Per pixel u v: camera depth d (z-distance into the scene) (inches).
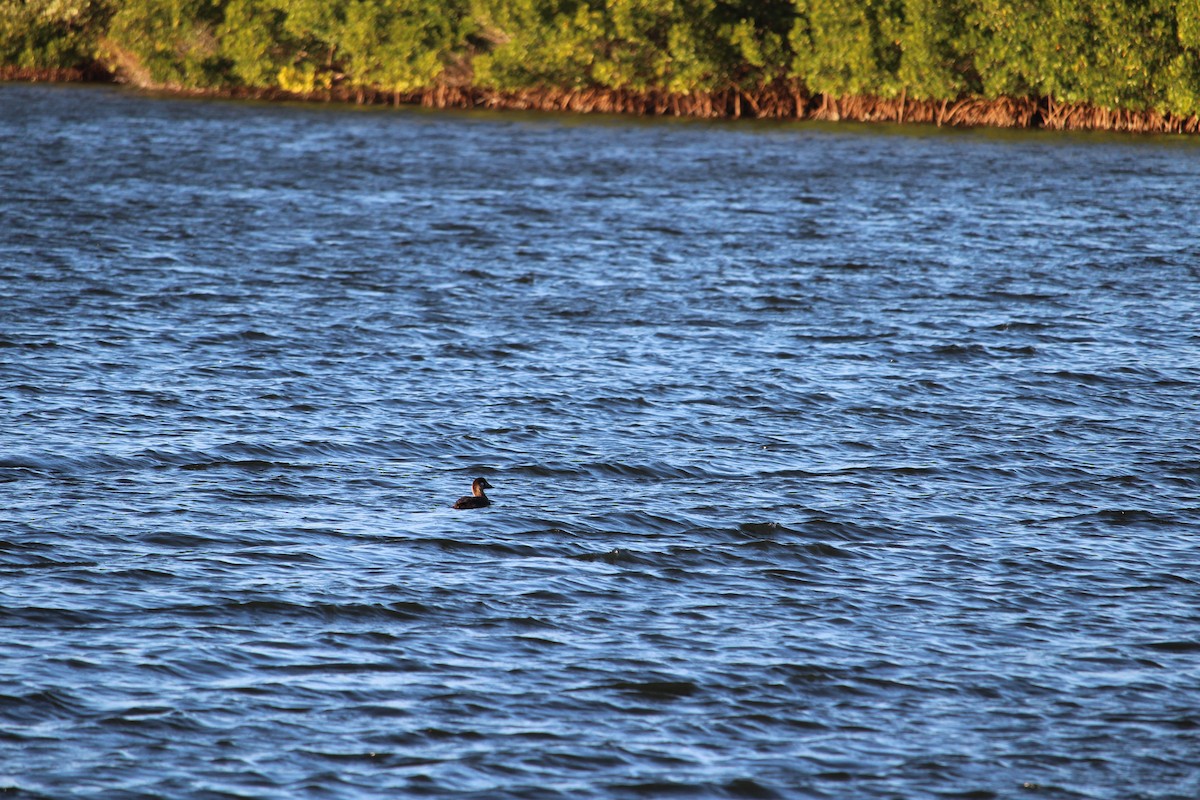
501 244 2942.9
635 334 2151.8
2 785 899.4
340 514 1398.9
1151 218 3255.4
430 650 1102.4
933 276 2600.9
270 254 2778.1
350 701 1019.9
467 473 1533.0
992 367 1980.8
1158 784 938.1
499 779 928.9
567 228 3152.1
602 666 1080.2
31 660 1059.9
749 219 3284.9
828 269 2669.8
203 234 2989.7
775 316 2281.0
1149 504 1456.7
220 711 999.6
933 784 934.4
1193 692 1056.2
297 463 1551.4
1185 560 1309.1
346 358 1988.2
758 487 1497.3
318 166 4259.4
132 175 3944.4
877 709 1026.1
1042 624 1167.0
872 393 1852.9
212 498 1434.5
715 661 1092.5
